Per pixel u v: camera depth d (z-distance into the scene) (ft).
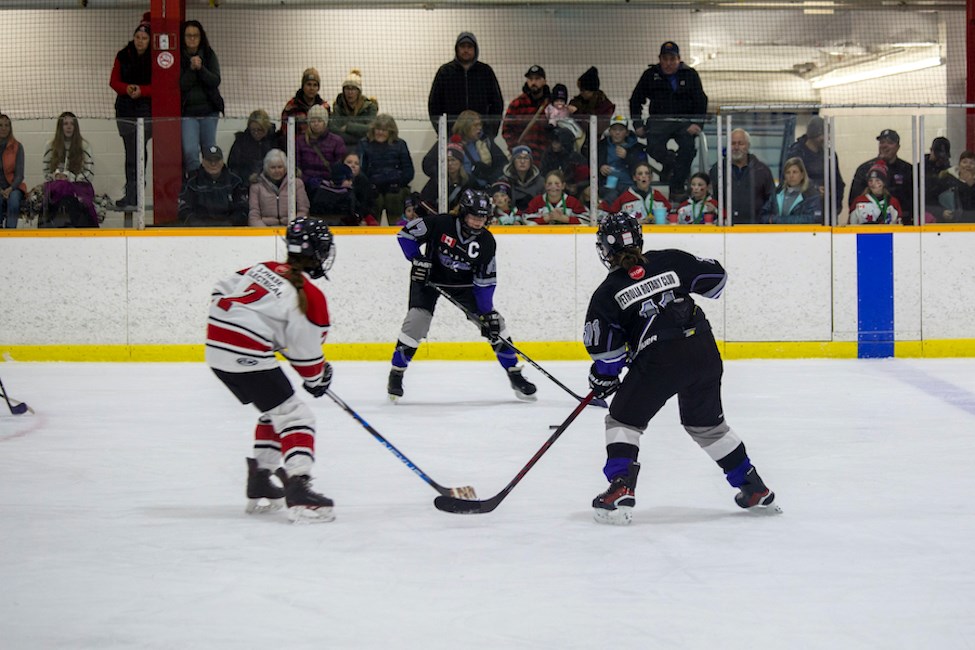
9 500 23.77
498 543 19.98
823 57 69.10
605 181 50.52
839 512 22.45
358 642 14.83
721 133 50.47
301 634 15.15
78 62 66.08
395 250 50.57
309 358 21.22
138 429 33.04
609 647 14.64
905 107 50.34
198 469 27.20
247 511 22.52
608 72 68.23
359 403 38.60
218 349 21.07
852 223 51.03
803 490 24.59
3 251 50.75
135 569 18.38
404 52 67.72
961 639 14.97
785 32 69.21
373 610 16.19
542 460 28.14
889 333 51.26
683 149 50.39
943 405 37.40
